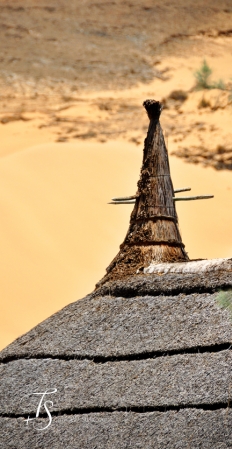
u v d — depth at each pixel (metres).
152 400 4.16
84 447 4.06
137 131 29.03
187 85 33.81
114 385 4.32
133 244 5.16
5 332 18.72
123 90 34.00
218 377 4.15
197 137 28.53
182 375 4.23
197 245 22.84
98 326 4.71
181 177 25.89
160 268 4.94
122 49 38.91
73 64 36.50
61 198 24.38
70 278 21.23
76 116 30.66
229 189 25.53
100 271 21.58
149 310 4.68
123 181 25.62
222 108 30.61
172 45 39.91
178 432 3.97
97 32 40.97
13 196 24.00
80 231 23.06
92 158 26.48
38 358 4.64
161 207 5.23
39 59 36.84
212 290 4.66
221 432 3.90
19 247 21.84
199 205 24.67
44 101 32.44
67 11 43.31
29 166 25.64
